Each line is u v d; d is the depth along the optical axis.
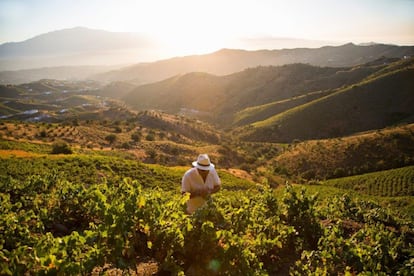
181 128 161.62
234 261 5.36
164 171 40.94
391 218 11.38
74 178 28.38
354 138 103.62
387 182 72.44
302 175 91.56
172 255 5.35
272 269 6.54
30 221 7.44
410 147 92.94
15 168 27.19
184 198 6.15
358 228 9.98
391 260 6.97
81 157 37.44
